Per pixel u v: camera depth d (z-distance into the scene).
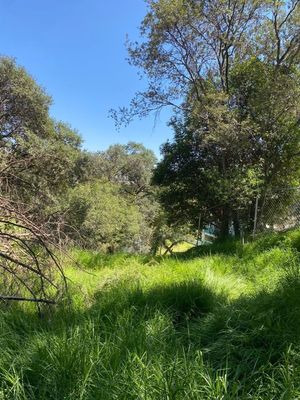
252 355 3.26
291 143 12.33
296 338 3.29
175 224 15.06
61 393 2.74
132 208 25.31
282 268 6.34
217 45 13.40
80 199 18.80
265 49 13.39
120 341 3.44
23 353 3.22
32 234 4.78
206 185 12.60
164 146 14.05
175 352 3.32
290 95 11.48
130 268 7.36
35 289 4.99
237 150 11.94
